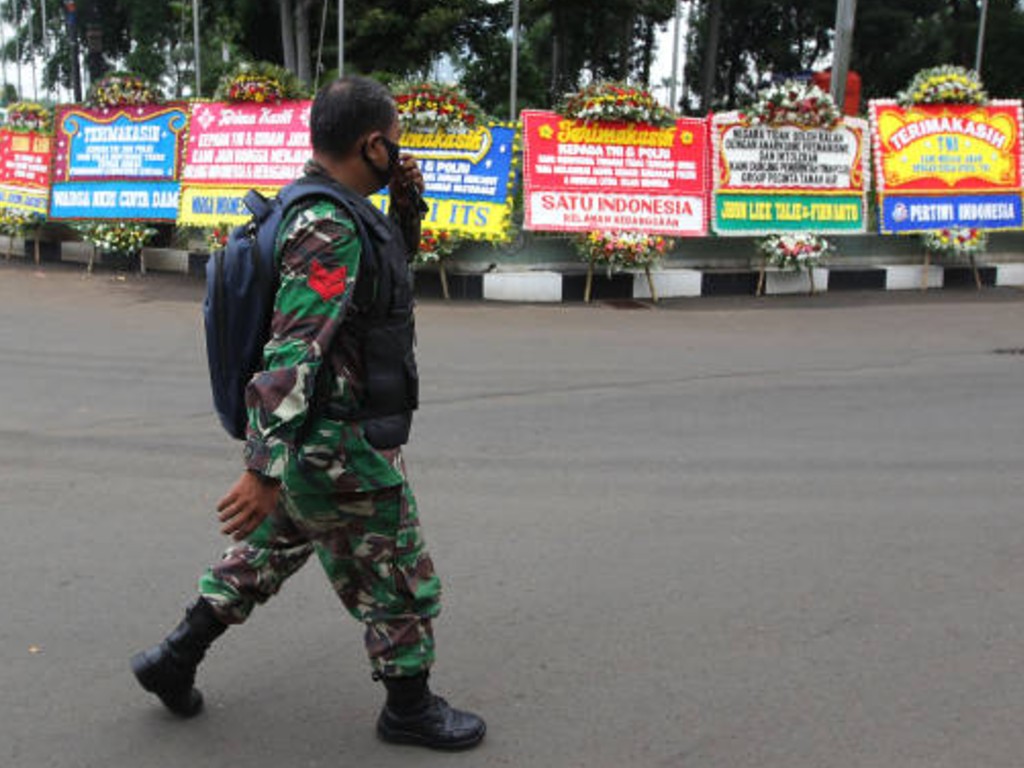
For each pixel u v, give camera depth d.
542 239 11.59
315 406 2.48
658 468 5.53
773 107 11.88
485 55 30.84
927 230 12.81
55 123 12.99
